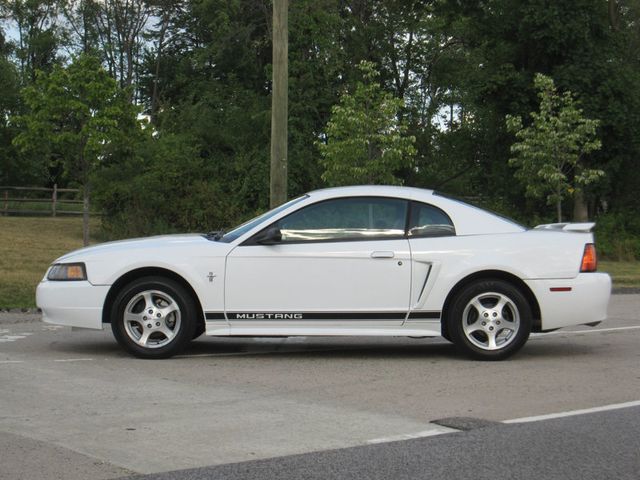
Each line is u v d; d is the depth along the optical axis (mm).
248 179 31562
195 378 7195
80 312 7922
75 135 16234
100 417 5781
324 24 32531
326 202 8070
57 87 15945
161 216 27844
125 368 7613
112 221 26359
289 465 4711
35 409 5996
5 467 4637
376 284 7883
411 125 36094
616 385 7016
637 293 17578
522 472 4641
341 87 33625
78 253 8094
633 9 31312
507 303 7992
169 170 27641
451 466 4730
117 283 7980
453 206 8180
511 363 8023
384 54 36688
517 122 23344
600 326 10938
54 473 4539
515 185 28938
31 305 12336
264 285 7840
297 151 32000
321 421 5723
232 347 8961
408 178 35969
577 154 23375
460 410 6086
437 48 37625
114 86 16438
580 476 4590
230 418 5785
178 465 4699
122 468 4637
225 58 34969
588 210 30422
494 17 28812
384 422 5711
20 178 41969
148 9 53594
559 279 8008
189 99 35156
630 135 26844
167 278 7949
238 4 32812
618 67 26797
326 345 9164
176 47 50312
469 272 7922
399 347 9016
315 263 7844
